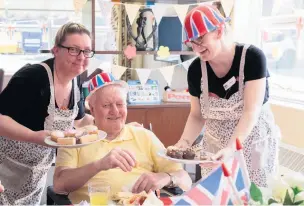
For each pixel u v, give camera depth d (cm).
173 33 411
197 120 246
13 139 210
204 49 209
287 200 130
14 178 232
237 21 422
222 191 123
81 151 209
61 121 227
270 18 403
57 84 222
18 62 495
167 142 399
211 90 231
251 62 216
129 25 402
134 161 182
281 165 328
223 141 236
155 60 439
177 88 438
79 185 190
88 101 221
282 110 358
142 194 166
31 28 490
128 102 394
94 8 382
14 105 213
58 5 492
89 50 214
